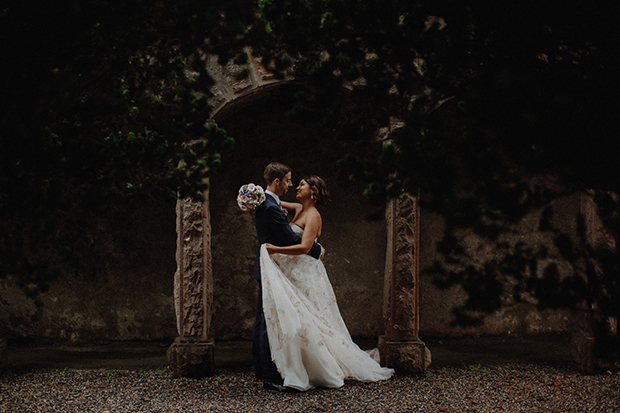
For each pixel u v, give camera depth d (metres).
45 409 3.36
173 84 2.66
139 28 2.48
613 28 2.05
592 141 2.02
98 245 5.20
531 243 5.16
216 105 4.14
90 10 2.27
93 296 5.20
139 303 5.22
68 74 2.27
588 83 2.05
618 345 2.54
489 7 2.14
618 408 3.34
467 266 2.39
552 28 2.12
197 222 4.14
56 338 5.18
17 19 2.21
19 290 5.15
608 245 3.77
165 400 3.57
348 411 3.34
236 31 2.54
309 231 3.96
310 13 2.39
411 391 3.77
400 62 2.38
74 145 2.44
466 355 4.78
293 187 5.29
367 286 5.36
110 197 2.56
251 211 5.30
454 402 3.52
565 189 2.19
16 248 2.58
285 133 5.27
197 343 4.14
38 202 2.43
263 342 3.84
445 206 2.26
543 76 2.06
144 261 5.22
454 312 2.41
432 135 2.30
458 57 2.21
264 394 3.71
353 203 5.34
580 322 4.36
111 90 2.55
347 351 4.02
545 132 2.04
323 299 4.09
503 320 5.38
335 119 2.50
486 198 2.21
